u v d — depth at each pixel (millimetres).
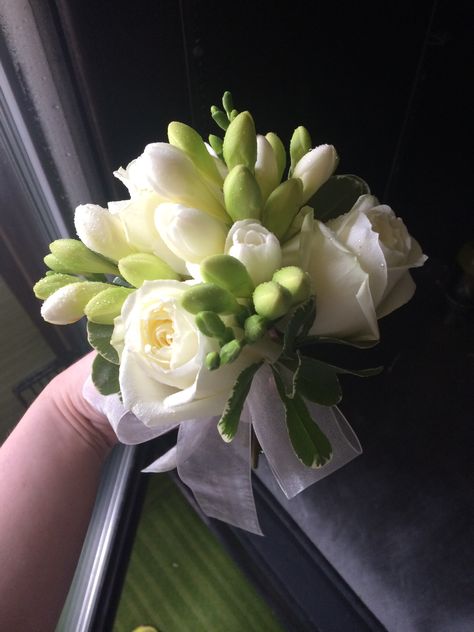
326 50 405
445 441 415
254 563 410
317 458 194
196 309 159
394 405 437
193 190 184
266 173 200
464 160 524
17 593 230
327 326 196
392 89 485
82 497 265
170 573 483
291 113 417
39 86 280
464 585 342
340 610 360
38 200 353
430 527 368
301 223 198
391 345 486
